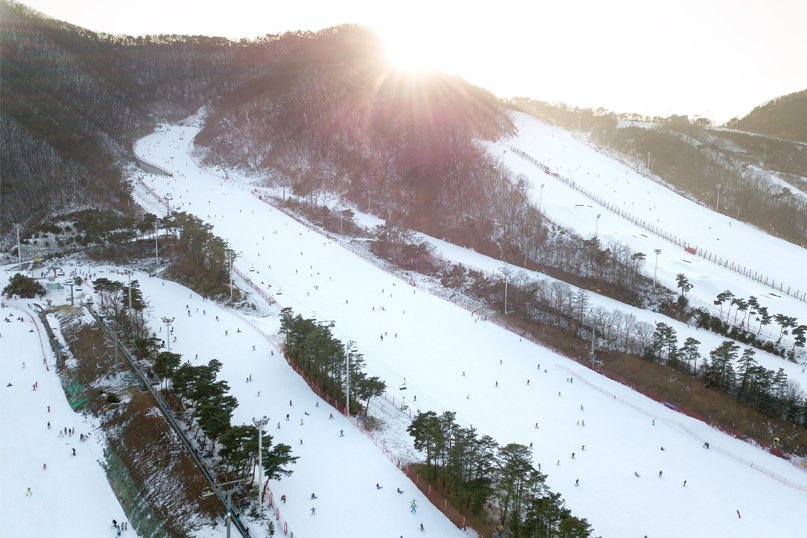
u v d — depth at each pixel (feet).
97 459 340.59
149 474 310.04
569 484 327.06
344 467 320.29
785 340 509.35
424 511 289.53
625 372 483.10
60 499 307.37
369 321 535.60
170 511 281.13
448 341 512.63
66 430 367.86
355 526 274.36
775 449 392.06
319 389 403.34
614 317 529.04
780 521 310.86
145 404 366.22
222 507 275.18
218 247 593.83
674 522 302.66
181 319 514.27
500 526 282.36
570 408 419.95
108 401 379.55
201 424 314.96
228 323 510.99
